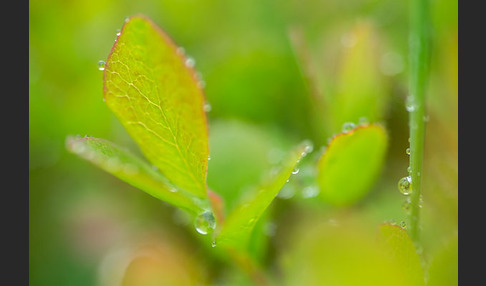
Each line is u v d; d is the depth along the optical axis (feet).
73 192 0.53
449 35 0.54
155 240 0.50
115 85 0.42
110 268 0.50
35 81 0.56
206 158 0.42
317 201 0.49
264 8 0.64
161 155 0.43
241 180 0.49
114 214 0.52
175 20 0.63
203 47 0.59
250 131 0.51
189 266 0.48
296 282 0.45
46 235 0.51
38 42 0.57
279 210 0.50
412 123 0.46
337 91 0.51
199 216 0.43
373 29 0.51
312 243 0.43
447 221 0.48
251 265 0.46
